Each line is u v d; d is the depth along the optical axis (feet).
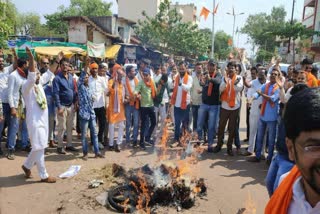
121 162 20.48
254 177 18.53
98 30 79.71
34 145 16.17
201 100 25.91
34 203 14.39
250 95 25.44
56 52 54.54
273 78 20.01
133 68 24.00
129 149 23.81
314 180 3.46
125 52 80.79
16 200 14.61
